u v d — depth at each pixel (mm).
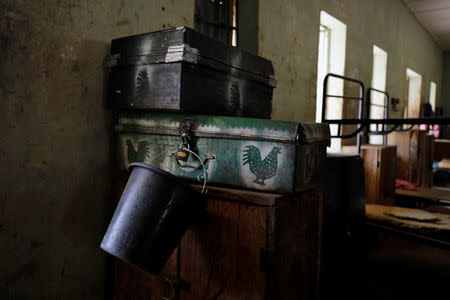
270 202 1420
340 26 4543
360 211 3059
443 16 7938
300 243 1685
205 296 1603
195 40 1544
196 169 1645
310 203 1754
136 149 1812
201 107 1634
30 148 1588
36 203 1628
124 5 1930
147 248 1322
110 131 1926
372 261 2977
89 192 1849
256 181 1521
